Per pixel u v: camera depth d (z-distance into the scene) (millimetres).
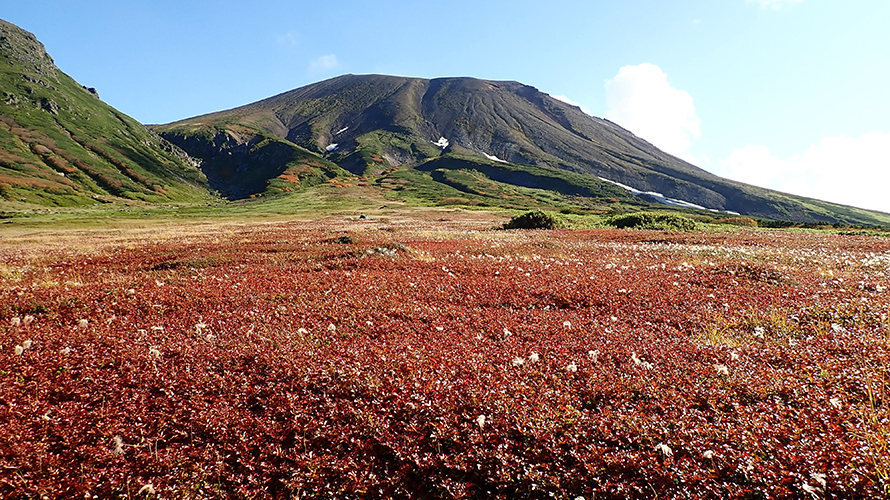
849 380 5406
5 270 17094
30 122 175875
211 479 4605
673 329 8242
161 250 23875
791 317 8352
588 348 7312
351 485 4418
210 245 25656
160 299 10742
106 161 174875
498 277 13336
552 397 5590
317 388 6133
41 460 4504
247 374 6605
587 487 4242
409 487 4484
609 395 5691
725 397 5375
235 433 5164
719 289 11219
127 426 5258
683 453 4504
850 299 9102
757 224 59406
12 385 5941
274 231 43906
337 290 11648
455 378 6188
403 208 107312
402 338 7875
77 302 10523
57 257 22016
